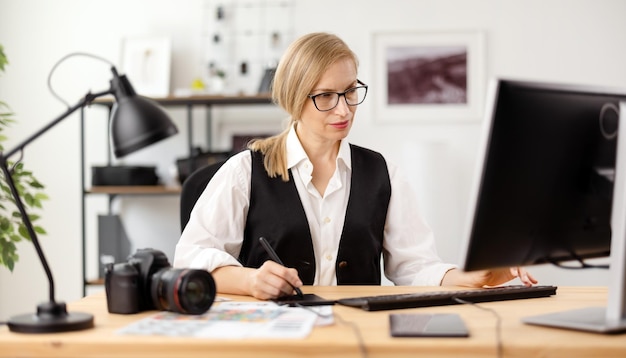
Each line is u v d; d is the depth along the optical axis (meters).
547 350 1.09
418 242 2.11
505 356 1.09
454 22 4.09
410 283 2.04
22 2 4.25
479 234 1.23
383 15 4.11
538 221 1.27
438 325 1.20
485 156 1.20
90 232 4.21
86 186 4.21
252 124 4.18
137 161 4.20
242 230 2.03
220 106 4.20
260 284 1.56
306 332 1.16
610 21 4.03
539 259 1.31
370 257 2.06
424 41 4.10
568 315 1.29
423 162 3.81
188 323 1.24
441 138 4.10
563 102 1.25
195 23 4.18
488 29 4.08
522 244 1.28
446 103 4.09
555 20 4.05
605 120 1.29
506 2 4.07
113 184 3.91
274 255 1.64
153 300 1.36
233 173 2.03
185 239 1.94
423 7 4.10
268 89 3.93
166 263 1.42
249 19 4.16
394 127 4.12
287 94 1.97
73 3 4.23
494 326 1.24
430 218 3.79
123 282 1.38
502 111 1.19
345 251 2.03
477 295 1.52
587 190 1.30
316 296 1.57
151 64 4.11
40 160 4.24
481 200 1.21
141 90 4.10
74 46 4.23
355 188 2.07
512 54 4.07
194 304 1.31
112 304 1.40
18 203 1.34
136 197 4.19
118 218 3.95
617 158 1.29
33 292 4.24
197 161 3.85
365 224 2.04
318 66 1.91
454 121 4.09
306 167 2.03
